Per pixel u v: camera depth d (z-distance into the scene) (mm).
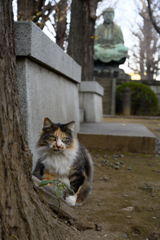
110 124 8438
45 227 1939
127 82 20484
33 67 3645
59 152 2855
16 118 1782
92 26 10266
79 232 2375
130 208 2973
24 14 8922
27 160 1921
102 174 4387
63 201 2500
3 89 1626
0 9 1673
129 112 18750
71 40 10109
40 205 1972
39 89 3873
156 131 9922
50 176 2977
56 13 10961
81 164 3047
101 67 27594
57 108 4898
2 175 1589
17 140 1778
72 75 5801
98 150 5996
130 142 5891
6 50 1710
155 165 4945
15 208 1675
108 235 2350
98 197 3371
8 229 1602
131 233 2418
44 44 3789
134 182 3971
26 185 1833
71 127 2996
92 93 8891
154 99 19188
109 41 28609
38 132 3766
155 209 2975
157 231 2453
